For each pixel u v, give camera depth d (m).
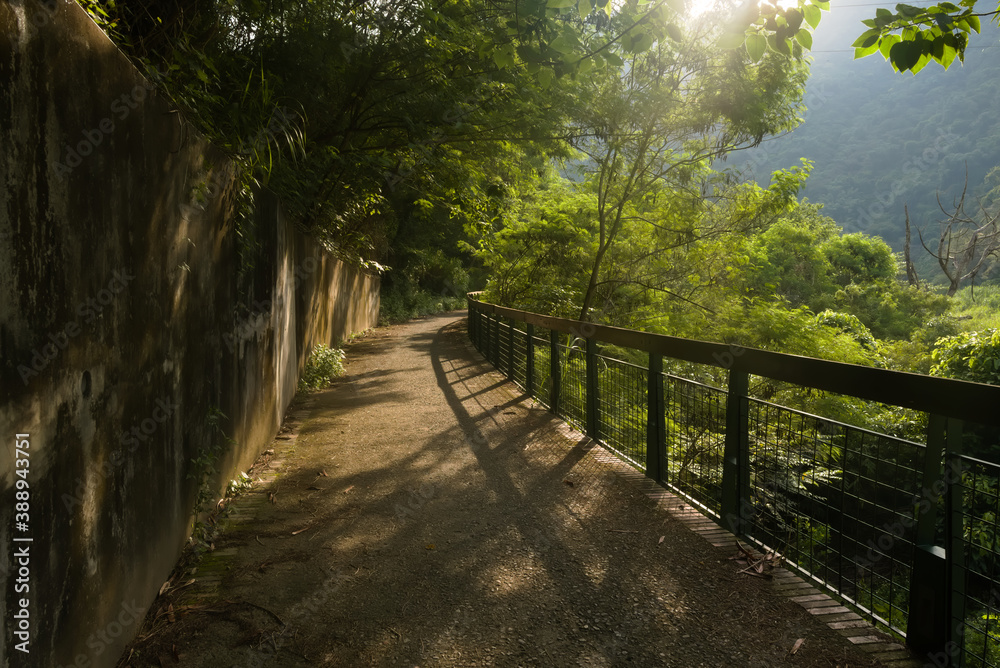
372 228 18.34
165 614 2.55
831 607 2.61
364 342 15.59
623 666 2.20
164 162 2.67
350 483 4.35
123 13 3.83
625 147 11.99
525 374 8.18
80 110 1.84
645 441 4.58
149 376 2.51
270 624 2.49
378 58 7.98
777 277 28.81
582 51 3.10
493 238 16.08
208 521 3.49
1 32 1.40
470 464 4.76
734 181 12.47
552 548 3.22
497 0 3.16
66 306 1.76
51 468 1.67
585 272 15.37
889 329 31.05
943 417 2.16
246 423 4.55
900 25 2.64
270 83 6.62
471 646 2.33
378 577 2.91
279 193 6.90
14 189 1.46
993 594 2.11
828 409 8.67
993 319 29.09
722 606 2.62
